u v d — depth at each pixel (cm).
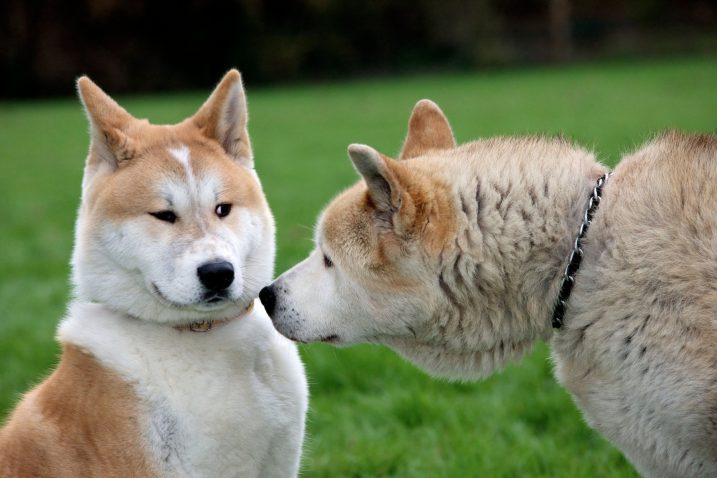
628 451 564
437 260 562
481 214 561
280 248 1394
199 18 6031
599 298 538
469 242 560
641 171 555
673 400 515
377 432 814
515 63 6456
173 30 6062
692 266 512
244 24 6106
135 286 584
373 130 3303
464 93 4525
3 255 1563
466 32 6412
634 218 536
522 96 4100
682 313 510
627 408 543
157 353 566
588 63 6134
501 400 857
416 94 4675
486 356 602
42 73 5866
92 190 604
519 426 804
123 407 546
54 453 543
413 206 551
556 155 582
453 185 565
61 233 1753
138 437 545
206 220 588
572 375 571
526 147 586
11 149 3259
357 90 5269
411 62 6494
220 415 559
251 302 616
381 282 577
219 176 600
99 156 617
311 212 1758
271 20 6369
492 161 574
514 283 563
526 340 591
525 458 741
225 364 575
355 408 861
